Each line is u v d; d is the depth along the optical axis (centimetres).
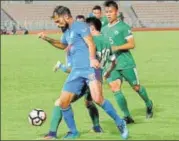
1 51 7000
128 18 13650
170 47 6956
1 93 3288
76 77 1870
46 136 1909
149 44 7662
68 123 1919
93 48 1841
